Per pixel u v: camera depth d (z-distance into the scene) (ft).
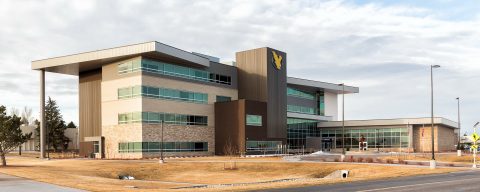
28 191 78.84
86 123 261.65
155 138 235.20
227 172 166.81
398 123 302.25
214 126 271.69
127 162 194.39
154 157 232.94
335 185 84.02
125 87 237.66
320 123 345.72
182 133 250.78
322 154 250.16
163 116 240.73
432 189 71.82
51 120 376.48
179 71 253.24
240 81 289.74
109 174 156.87
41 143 253.65
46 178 107.76
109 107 245.45
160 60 242.37
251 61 285.43
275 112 281.54
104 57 235.81
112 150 241.76
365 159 178.40
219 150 267.18
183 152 250.16
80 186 88.02
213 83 273.54
